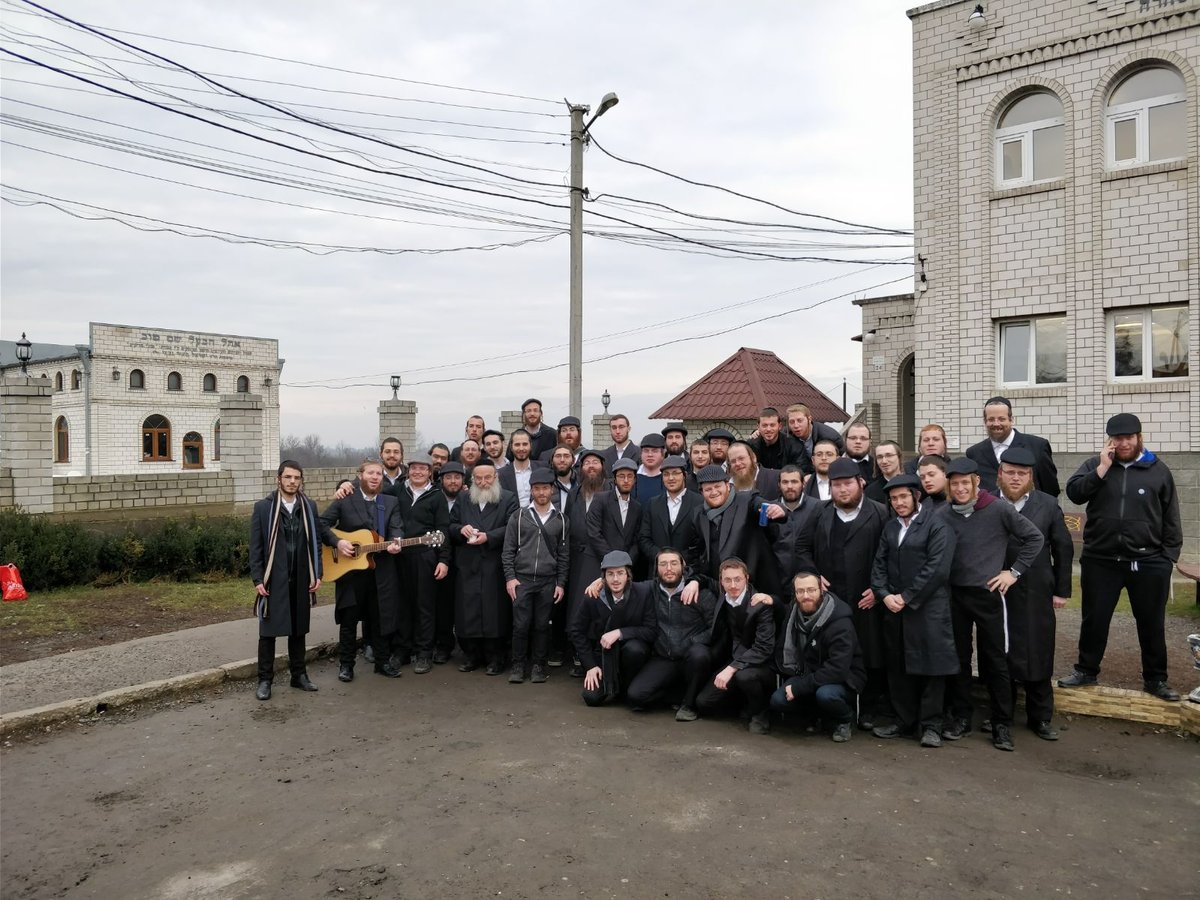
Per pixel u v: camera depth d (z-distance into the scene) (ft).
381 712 21.80
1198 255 37.88
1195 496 38.11
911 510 19.57
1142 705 20.25
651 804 15.83
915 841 14.28
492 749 18.98
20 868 13.70
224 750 19.04
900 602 19.12
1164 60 38.55
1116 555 20.53
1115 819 15.12
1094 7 39.96
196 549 40.11
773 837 14.42
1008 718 19.02
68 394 116.26
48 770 17.94
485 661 27.12
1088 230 40.57
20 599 34.27
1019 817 15.21
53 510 41.83
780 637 20.66
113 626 30.63
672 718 21.43
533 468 26.63
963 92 43.98
